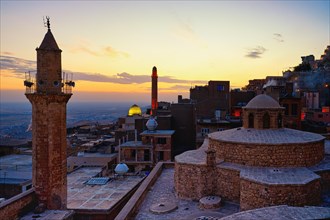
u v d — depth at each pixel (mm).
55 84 31969
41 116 31469
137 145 59875
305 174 27828
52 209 31469
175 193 34219
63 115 32688
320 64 105562
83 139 83062
